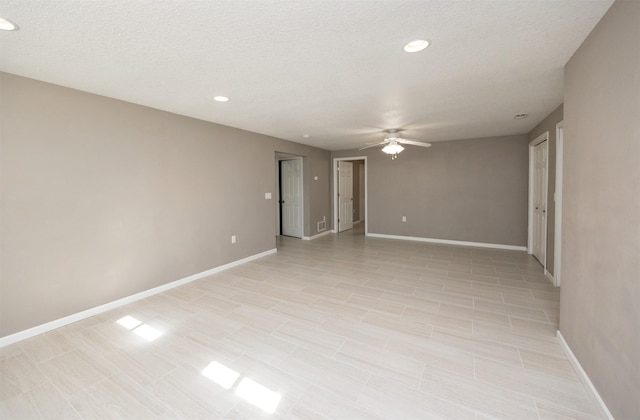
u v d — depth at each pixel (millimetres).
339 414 1613
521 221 5441
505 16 1619
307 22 1659
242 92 2873
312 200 6863
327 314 2848
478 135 5418
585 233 1832
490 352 2188
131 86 2668
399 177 6629
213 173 4172
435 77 2539
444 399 1716
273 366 2045
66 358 2146
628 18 1361
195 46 1935
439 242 6254
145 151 3303
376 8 1529
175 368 2027
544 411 1616
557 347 2242
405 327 2578
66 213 2666
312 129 4734
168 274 3582
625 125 1392
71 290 2709
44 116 2508
